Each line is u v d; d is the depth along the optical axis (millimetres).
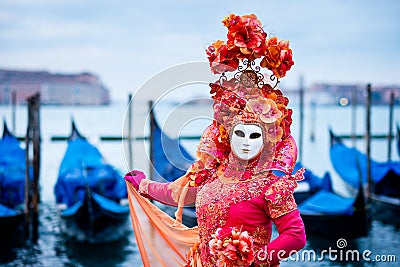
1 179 8617
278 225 2277
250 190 2311
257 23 2436
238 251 2268
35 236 7219
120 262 6219
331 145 10203
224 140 2439
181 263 2645
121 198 7984
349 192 9672
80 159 8125
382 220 7898
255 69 2449
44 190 10234
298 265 5684
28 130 8516
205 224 2404
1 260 6277
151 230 2662
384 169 9242
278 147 2383
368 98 9258
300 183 8773
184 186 2568
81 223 6910
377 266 5676
